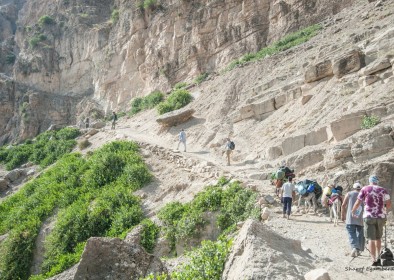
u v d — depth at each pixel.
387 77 17.61
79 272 9.01
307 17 34.84
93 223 17.95
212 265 7.62
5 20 71.38
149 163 22.09
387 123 14.41
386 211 8.03
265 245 7.09
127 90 45.94
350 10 32.28
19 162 33.50
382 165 12.26
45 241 18.67
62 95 52.16
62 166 25.61
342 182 12.69
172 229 15.23
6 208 23.92
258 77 28.61
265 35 36.81
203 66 39.47
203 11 40.59
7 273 18.22
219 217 14.45
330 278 6.61
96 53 51.25
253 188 14.80
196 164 19.92
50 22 57.66
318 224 11.67
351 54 19.86
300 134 17.64
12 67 59.28
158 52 42.91
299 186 13.23
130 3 49.22
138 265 9.29
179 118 27.91
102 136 30.58
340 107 18.25
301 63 25.75
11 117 51.31
